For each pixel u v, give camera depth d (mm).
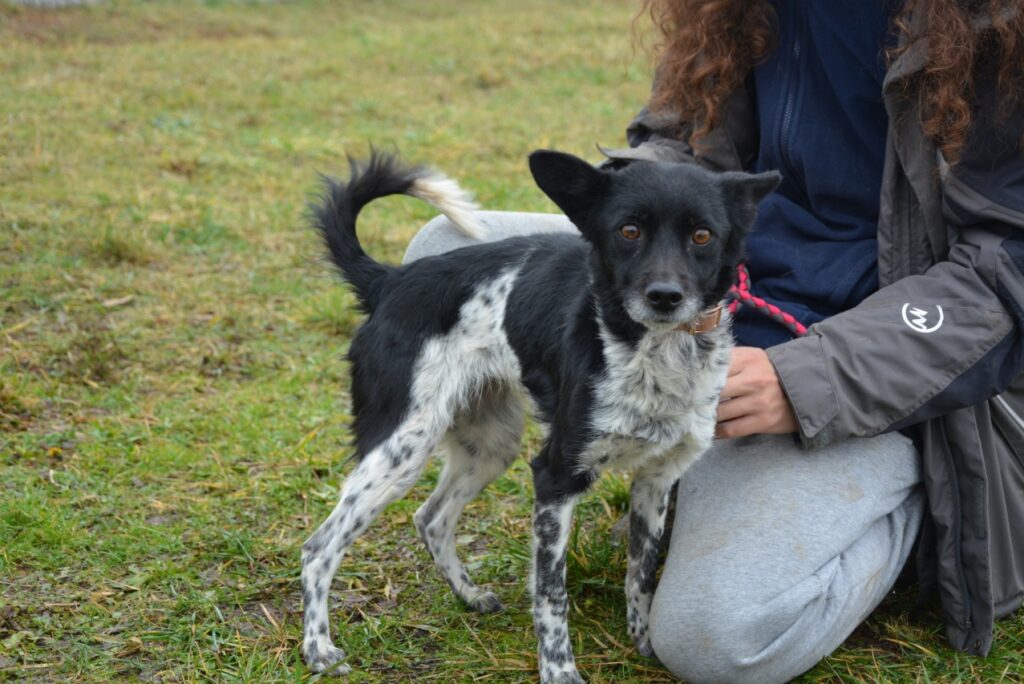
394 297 3199
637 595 3053
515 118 9883
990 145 2809
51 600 3160
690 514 2988
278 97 10211
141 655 2945
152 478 3906
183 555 3449
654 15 3592
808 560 2750
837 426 2840
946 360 2793
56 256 5797
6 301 5250
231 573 3375
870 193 3168
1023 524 2922
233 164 7984
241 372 4848
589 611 3262
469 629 3113
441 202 3438
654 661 2990
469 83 11320
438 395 3123
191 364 4855
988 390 2801
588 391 2799
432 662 2973
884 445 2973
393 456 3080
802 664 2789
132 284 5625
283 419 4402
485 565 3500
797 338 2990
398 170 3400
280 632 3062
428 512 3336
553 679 2805
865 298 3064
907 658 2961
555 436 2871
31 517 3523
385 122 9656
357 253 3350
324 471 4043
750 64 3357
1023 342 2789
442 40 13367
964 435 2820
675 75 3432
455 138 9078
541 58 12438
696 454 2912
